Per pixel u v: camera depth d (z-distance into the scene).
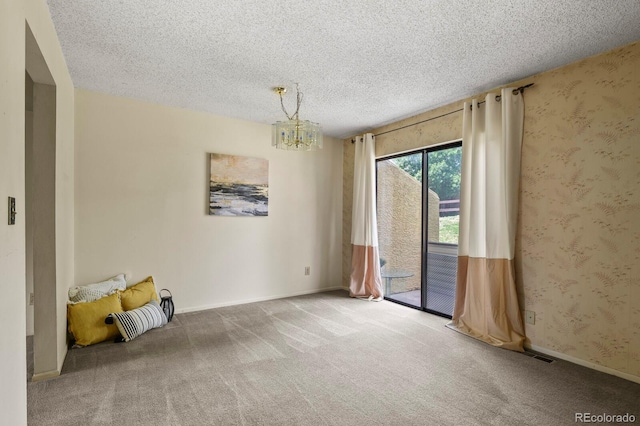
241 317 3.62
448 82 3.01
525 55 2.49
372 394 2.09
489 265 2.99
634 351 2.27
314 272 4.85
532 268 2.84
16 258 1.30
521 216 2.92
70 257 2.96
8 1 1.21
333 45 2.36
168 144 3.68
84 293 2.96
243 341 2.94
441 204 3.79
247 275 4.24
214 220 3.98
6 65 1.19
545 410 1.93
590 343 2.48
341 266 5.10
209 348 2.78
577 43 2.31
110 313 2.90
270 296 4.43
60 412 1.87
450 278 3.69
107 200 3.34
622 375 2.31
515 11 1.94
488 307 2.99
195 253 3.85
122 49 2.45
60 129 2.43
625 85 2.32
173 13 2.00
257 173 4.28
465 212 3.30
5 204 1.17
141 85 3.12
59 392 2.07
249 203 4.21
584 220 2.53
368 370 2.41
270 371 2.38
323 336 3.08
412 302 4.13
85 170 3.22
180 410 1.90
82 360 2.52
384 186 4.56
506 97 2.92
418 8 1.92
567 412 1.91
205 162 3.91
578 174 2.56
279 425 1.78
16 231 1.30
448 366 2.48
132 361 2.52
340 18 2.03
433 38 2.26
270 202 4.42
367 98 3.43
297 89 3.19
